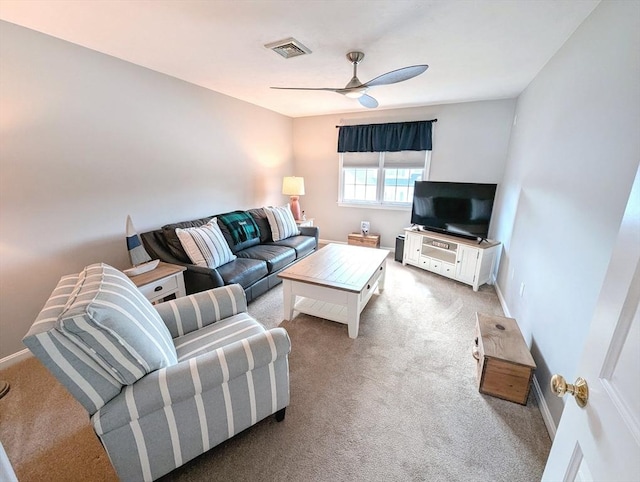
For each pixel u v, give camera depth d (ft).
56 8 5.43
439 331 8.16
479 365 6.11
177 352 4.97
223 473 4.33
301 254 12.32
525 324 7.33
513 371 5.54
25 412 5.45
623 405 1.76
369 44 6.97
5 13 5.61
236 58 7.89
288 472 4.35
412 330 8.21
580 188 5.09
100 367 3.43
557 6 5.26
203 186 11.34
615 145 4.14
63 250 7.34
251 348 4.27
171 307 5.53
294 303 8.71
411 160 14.71
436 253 12.89
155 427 3.76
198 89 10.53
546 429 5.10
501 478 4.29
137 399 3.55
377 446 4.76
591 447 2.01
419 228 13.70
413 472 4.37
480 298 10.28
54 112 6.84
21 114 6.34
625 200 3.78
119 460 3.64
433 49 7.23
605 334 2.07
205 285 8.29
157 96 9.14
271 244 12.28
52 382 6.21
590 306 4.34
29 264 6.80
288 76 9.42
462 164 13.51
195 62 8.23
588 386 2.19
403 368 6.64
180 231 8.82
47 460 4.57
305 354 7.14
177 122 9.93
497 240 12.35
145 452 3.77
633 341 1.76
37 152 6.66
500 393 5.75
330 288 7.70
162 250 8.91
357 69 8.68
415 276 12.36
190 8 5.43
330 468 4.42
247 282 9.20
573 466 2.27
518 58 7.66
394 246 16.16
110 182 8.17
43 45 6.50
